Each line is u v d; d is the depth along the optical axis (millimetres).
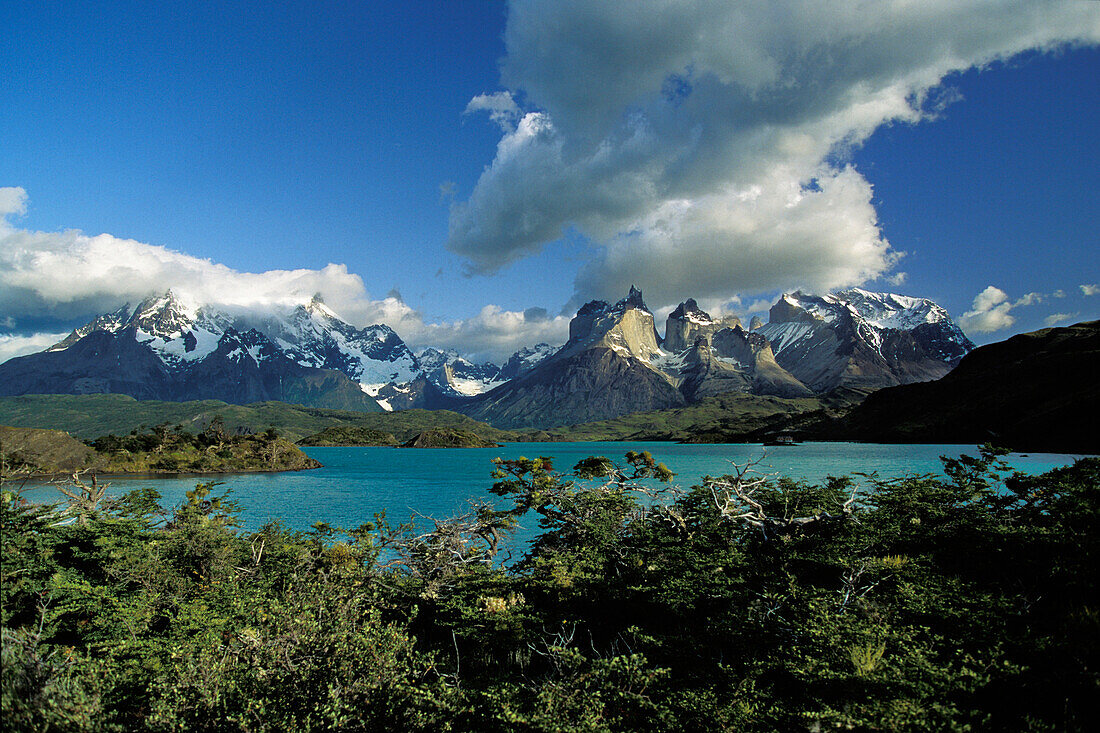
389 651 13227
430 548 26391
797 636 14227
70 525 23719
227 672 12586
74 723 11117
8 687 10906
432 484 119938
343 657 12547
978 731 10492
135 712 13695
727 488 27547
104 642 16672
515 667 17438
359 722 11766
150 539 23922
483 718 13125
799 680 12617
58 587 18297
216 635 15461
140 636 18094
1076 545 17281
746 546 23438
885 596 16516
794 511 25969
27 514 22375
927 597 15742
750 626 15641
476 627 18656
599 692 12633
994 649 12742
